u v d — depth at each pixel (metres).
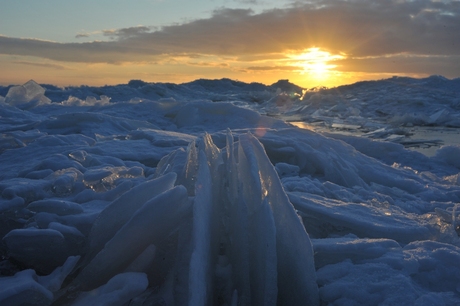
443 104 22.69
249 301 2.65
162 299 2.71
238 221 2.90
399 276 2.73
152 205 2.66
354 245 3.11
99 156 5.79
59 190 3.97
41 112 13.69
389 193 5.45
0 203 3.41
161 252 2.97
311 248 2.71
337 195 4.84
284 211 2.92
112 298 2.44
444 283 2.87
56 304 2.67
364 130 16.39
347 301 2.61
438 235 3.77
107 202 3.78
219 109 11.11
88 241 2.95
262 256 2.69
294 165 6.36
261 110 29.94
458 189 5.81
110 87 32.78
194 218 2.53
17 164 5.50
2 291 2.32
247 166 3.23
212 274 2.78
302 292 2.74
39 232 2.87
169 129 10.65
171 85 43.44
